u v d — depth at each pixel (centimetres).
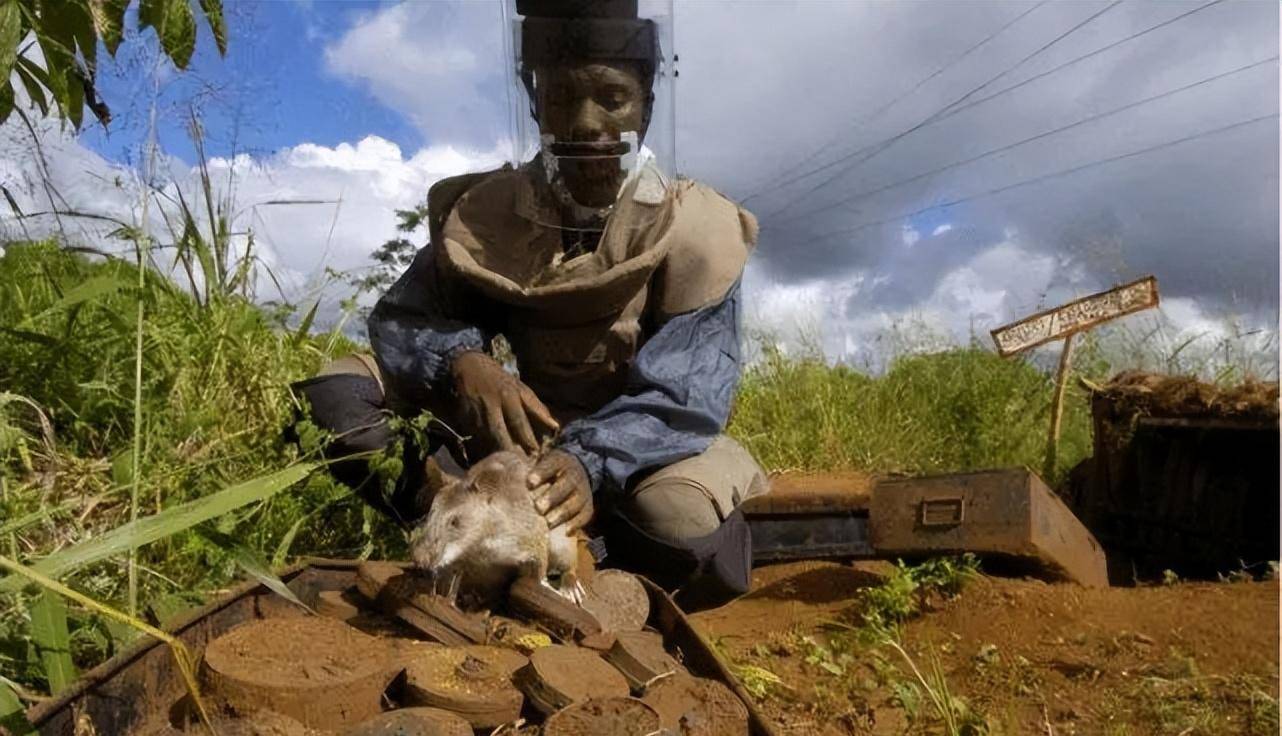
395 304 152
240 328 180
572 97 134
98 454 153
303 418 159
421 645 91
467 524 97
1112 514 247
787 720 136
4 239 166
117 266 166
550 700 83
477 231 144
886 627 172
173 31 130
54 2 126
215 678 82
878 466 310
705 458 149
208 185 186
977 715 132
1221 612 171
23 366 153
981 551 187
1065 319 270
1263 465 219
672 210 144
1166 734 135
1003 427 320
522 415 134
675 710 84
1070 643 163
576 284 141
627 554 151
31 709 81
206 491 143
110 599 120
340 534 165
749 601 199
